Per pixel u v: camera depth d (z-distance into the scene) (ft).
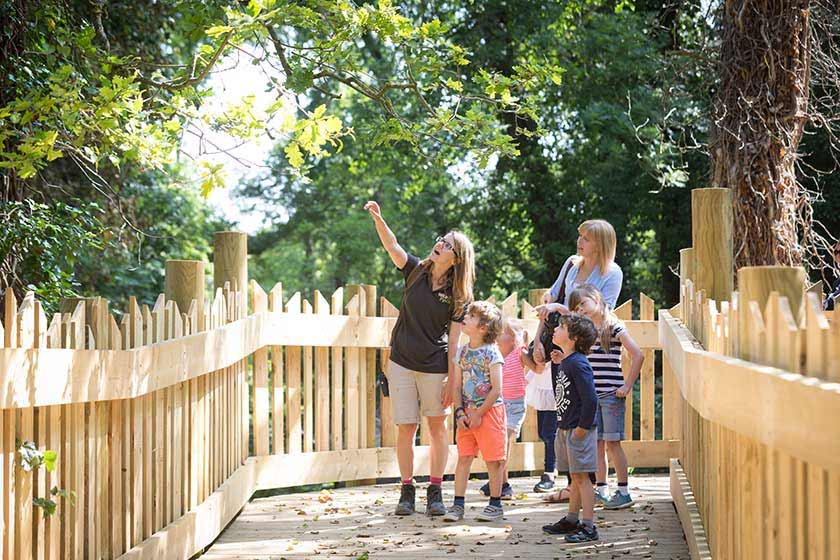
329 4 22.39
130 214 46.39
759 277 10.86
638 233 65.57
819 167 44.65
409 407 22.07
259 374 24.86
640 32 57.67
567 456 20.89
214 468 20.98
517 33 60.85
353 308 26.40
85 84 20.88
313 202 98.58
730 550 12.67
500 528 20.79
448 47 25.17
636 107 55.42
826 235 45.65
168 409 17.87
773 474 9.72
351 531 20.79
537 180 66.13
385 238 22.17
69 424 14.06
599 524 20.80
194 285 19.51
